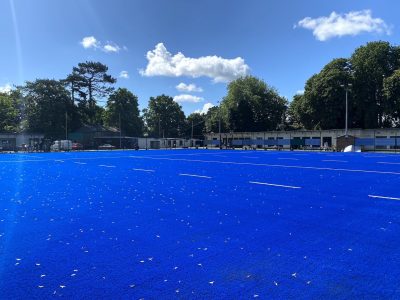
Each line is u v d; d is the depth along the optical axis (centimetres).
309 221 724
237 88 8388
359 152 4294
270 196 1035
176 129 10325
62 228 681
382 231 644
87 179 1514
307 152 4488
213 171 1844
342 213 798
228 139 7188
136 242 586
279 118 8638
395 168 1975
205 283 422
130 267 474
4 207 895
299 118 6831
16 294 397
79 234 637
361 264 480
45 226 698
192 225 696
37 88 6619
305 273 451
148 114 10219
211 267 472
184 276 443
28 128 6525
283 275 445
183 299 383
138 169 2005
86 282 427
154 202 947
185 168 2052
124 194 1088
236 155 3725
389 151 4488
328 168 2000
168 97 10306
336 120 6066
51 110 6656
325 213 798
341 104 5938
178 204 916
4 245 574
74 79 7625
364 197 1011
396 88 5334
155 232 646
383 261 491
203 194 1077
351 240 590
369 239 595
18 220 751
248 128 7919
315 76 6444
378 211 817
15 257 516
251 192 1114
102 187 1252
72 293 398
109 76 8025
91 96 8012
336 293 395
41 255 524
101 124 8881
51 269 469
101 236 623
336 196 1030
